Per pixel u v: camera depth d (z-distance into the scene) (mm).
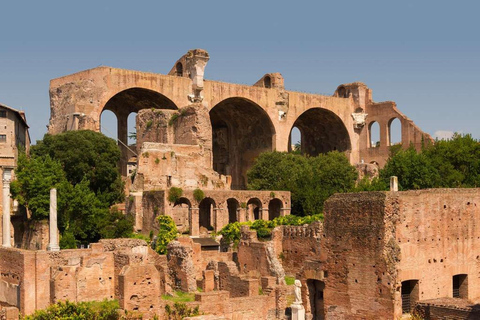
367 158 159750
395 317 51531
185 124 116312
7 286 59875
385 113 156500
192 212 95250
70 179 108000
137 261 58906
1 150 104062
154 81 129500
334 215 56719
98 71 122750
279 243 74062
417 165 100875
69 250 60406
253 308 62250
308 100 153375
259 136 152000
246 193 102188
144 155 104438
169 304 57406
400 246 52875
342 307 55719
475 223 57531
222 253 78500
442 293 55062
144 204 96375
